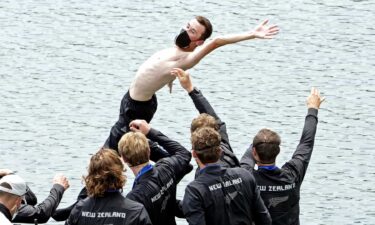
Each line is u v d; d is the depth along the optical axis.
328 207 47.94
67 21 74.69
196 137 26.06
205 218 26.02
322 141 55.81
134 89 30.56
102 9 76.69
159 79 30.09
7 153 53.69
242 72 66.12
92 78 65.38
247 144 55.41
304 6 77.06
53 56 68.69
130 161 26.80
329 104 61.34
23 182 25.88
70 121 58.50
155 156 29.34
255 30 28.77
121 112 31.02
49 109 60.12
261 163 27.86
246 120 58.91
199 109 28.52
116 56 69.00
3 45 70.19
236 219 26.12
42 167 52.03
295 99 62.16
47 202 28.09
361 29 73.19
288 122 58.69
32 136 56.09
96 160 25.55
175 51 29.92
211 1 78.19
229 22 74.62
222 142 28.30
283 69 66.81
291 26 73.69
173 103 59.88
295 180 28.05
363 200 48.78
